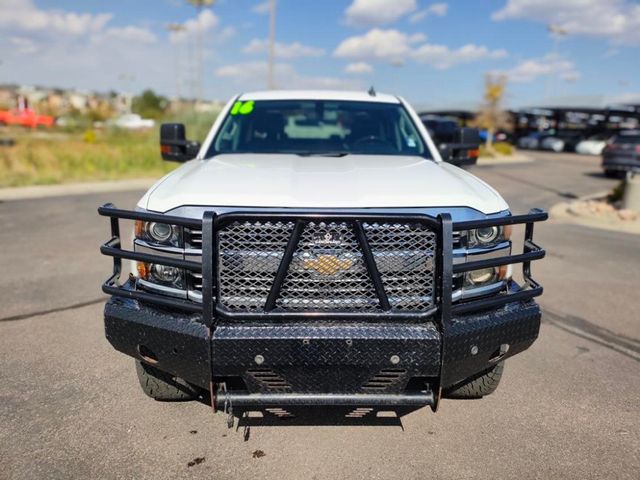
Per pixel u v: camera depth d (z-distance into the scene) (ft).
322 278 8.59
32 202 37.22
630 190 37.45
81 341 14.26
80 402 11.27
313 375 8.60
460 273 9.15
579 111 168.35
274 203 9.00
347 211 8.82
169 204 9.14
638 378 12.73
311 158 12.57
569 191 51.47
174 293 9.11
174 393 10.94
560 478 9.10
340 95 15.67
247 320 8.52
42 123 135.74
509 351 9.38
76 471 9.10
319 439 10.16
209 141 14.05
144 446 9.84
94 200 38.34
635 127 166.30
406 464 9.45
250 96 15.60
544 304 17.84
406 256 8.63
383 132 14.55
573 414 11.10
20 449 9.64
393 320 8.57
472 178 11.05
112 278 9.72
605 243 27.66
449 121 87.20
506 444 10.04
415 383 9.41
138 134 103.86
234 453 9.70
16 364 12.91
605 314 16.99
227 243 8.54
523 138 142.61
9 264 21.39
